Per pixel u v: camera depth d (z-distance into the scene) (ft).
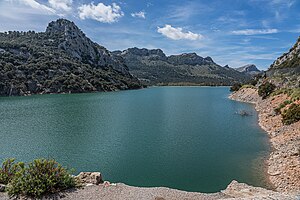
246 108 230.68
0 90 357.00
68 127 145.59
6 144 108.68
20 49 491.72
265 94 241.96
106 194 46.03
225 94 420.36
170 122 163.32
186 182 70.90
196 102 293.02
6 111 206.90
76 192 46.01
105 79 550.77
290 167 71.26
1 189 44.34
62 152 97.91
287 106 145.28
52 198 43.21
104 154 95.50
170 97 366.84
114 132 133.18
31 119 170.40
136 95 402.72
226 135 125.29
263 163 82.99
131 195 46.29
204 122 162.91
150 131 135.64
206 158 89.97
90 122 161.89
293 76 227.61
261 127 143.33
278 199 40.96
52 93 412.98
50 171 46.34
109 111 214.48
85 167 82.12
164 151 98.99
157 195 46.80
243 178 71.87
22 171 45.68
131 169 80.28
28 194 43.19
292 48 349.00
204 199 46.03
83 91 447.01
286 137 103.45
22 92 375.86
